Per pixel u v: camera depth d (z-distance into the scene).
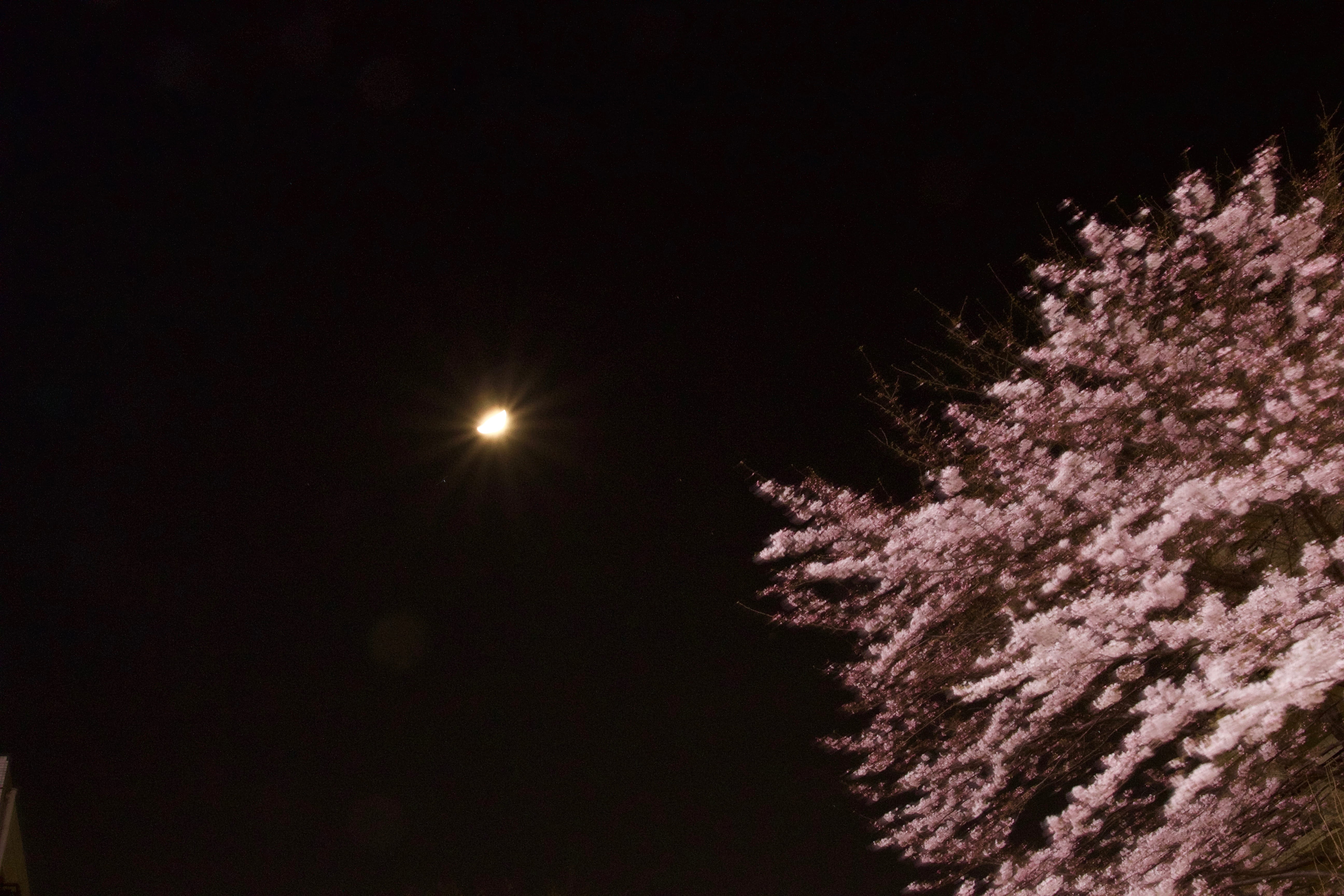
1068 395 5.69
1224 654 3.71
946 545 5.42
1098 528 5.03
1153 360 5.38
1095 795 4.34
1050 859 4.88
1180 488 3.98
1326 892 4.24
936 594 5.71
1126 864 4.50
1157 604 3.78
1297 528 4.91
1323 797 4.36
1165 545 4.73
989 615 5.61
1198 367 5.22
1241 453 4.78
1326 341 4.72
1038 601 5.35
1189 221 5.74
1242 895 4.53
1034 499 5.28
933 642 5.83
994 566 5.43
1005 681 4.54
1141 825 5.15
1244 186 5.46
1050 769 5.13
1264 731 3.25
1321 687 2.98
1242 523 4.98
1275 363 4.81
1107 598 4.06
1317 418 4.30
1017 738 5.32
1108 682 5.15
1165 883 4.23
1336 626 3.30
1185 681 3.89
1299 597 3.73
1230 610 4.26
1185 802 3.98
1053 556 5.16
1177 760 4.40
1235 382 5.09
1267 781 4.45
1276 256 5.02
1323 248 5.21
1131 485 5.08
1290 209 5.63
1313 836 4.48
